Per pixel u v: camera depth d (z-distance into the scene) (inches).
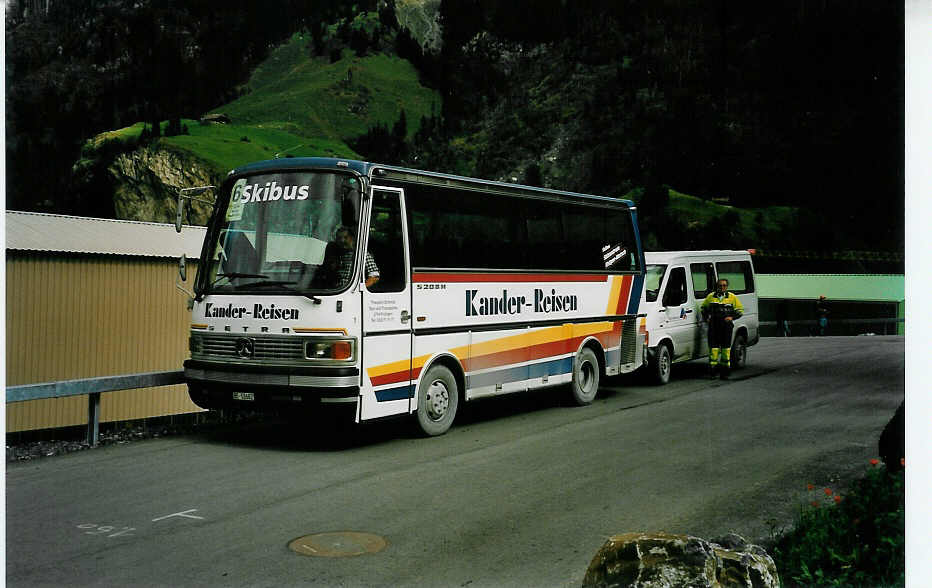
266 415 500.7
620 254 603.8
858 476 337.4
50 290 490.6
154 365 537.3
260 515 273.4
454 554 235.8
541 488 314.7
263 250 395.9
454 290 442.9
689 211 6983.3
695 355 711.7
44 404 493.4
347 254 380.2
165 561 226.1
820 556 216.5
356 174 386.9
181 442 412.5
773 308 1989.4
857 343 1182.3
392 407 399.5
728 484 323.0
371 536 251.9
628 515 278.1
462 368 448.1
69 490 306.3
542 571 222.5
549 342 520.4
